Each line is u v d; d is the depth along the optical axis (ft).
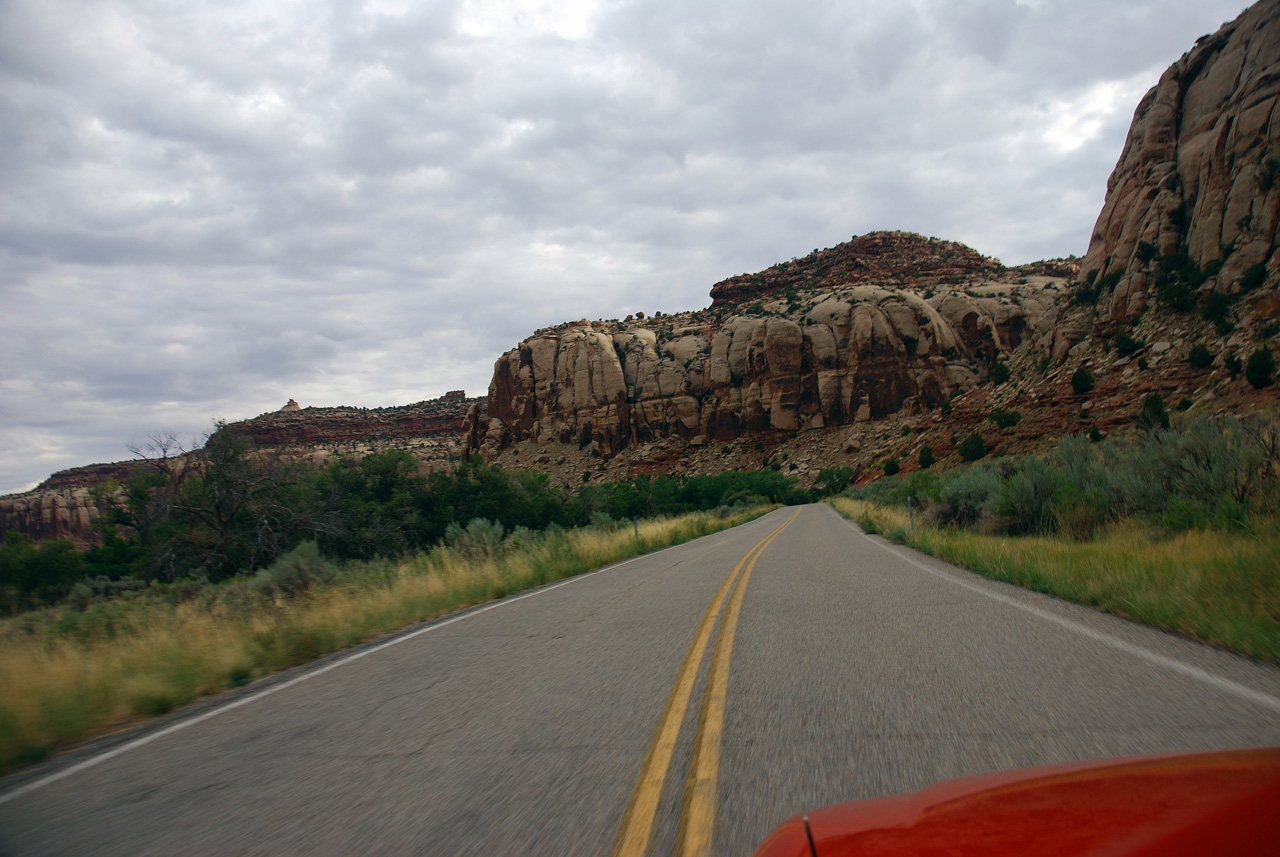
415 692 18.79
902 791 9.98
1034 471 49.85
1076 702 13.51
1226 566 22.61
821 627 23.40
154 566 76.95
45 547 93.71
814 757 11.64
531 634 26.48
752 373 471.62
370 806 11.07
